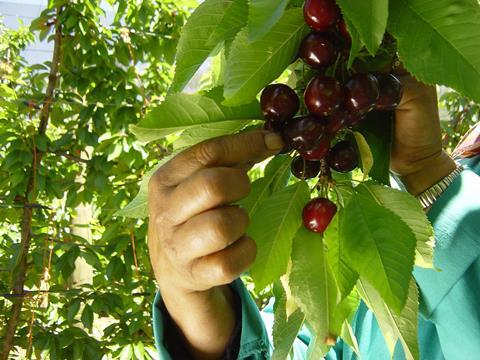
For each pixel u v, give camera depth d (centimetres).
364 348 68
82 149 159
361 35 32
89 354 132
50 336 134
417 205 42
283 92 40
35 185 140
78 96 158
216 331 49
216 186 38
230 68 38
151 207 42
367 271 36
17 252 140
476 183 58
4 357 135
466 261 54
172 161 42
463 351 54
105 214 159
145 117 41
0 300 144
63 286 158
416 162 58
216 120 42
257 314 54
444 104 205
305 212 42
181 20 166
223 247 39
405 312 44
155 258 43
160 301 50
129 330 136
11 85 184
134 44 163
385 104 42
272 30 38
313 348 46
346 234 38
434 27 35
